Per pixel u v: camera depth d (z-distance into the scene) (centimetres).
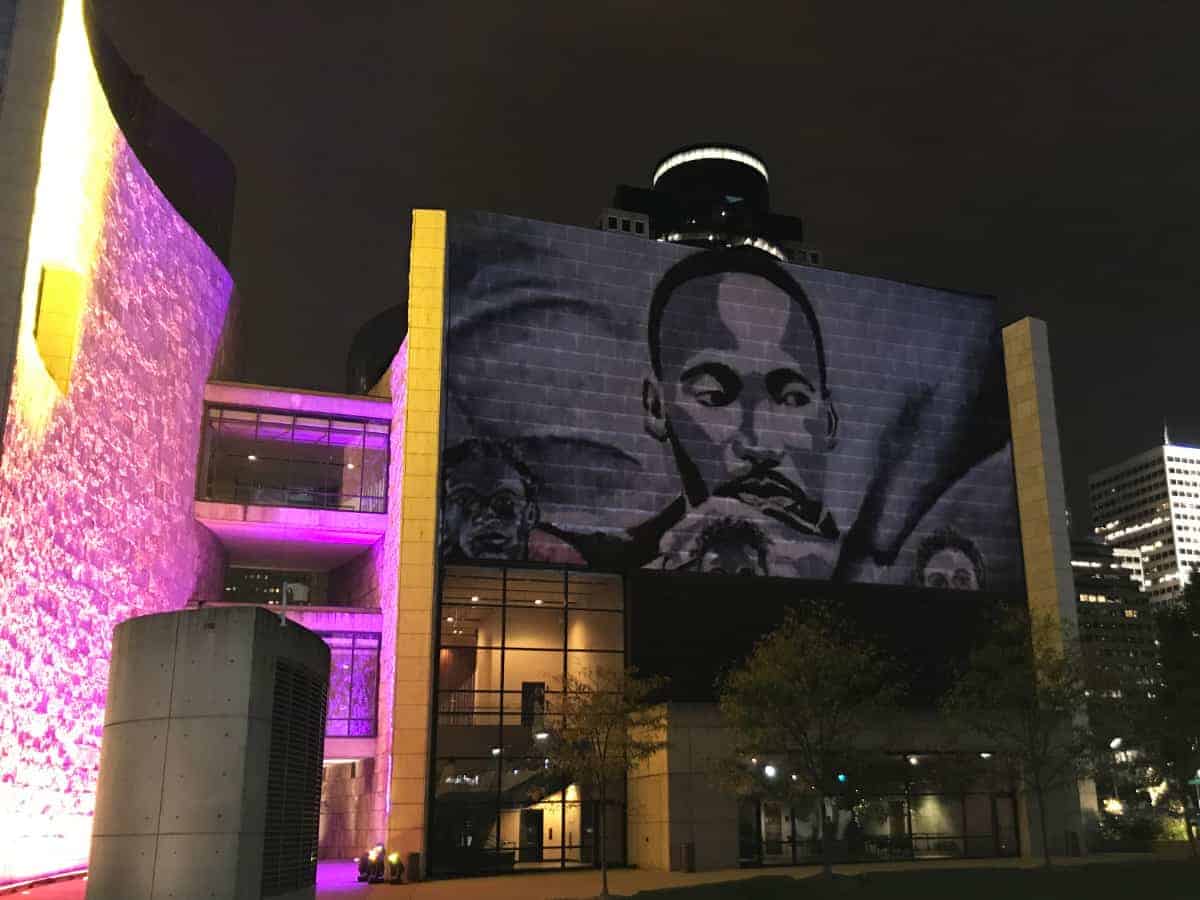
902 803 4725
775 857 4378
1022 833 4931
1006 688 4056
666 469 4919
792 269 5434
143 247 4444
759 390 5188
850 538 5156
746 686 3744
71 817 3684
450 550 4531
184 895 1881
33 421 3366
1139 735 4359
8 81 3425
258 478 5478
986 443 5603
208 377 5325
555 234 5047
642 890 3338
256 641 2023
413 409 4650
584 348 4941
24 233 3303
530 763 4462
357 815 5103
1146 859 4425
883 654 5019
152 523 4512
